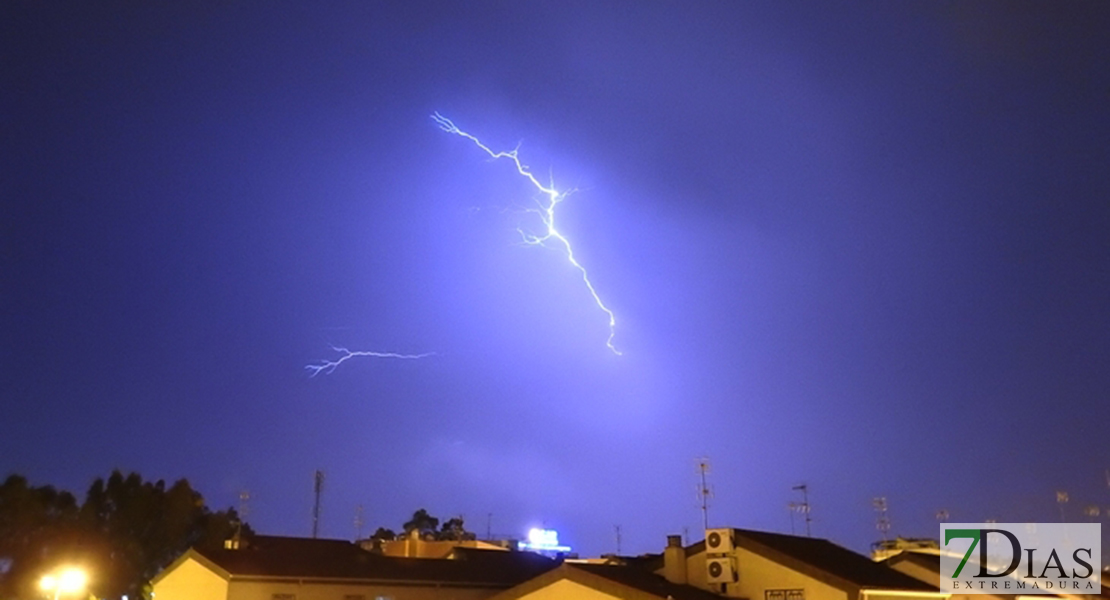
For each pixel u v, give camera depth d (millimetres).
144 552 59969
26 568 55438
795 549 30734
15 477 56781
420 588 42406
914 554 33688
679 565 31078
